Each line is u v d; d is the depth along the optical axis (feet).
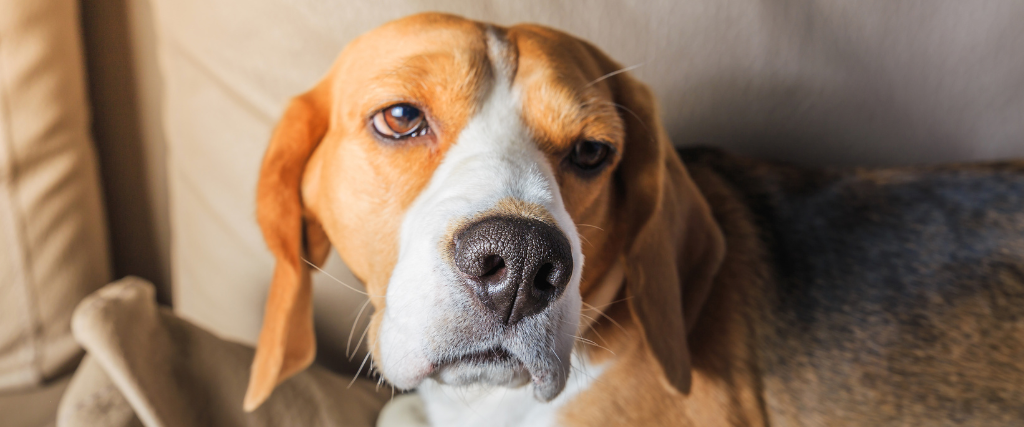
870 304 3.96
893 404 3.78
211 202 5.15
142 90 6.14
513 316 2.39
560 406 3.69
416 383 2.64
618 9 4.54
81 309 3.69
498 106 2.98
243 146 4.91
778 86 4.68
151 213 6.47
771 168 4.56
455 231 2.37
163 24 5.38
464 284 2.35
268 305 3.86
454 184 2.60
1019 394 3.71
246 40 4.79
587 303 3.58
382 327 2.87
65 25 5.32
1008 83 4.67
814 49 4.61
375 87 3.02
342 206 3.28
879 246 4.11
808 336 3.92
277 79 4.73
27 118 5.11
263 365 3.84
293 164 3.73
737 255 4.16
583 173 3.26
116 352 3.54
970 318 3.84
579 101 3.05
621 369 3.69
